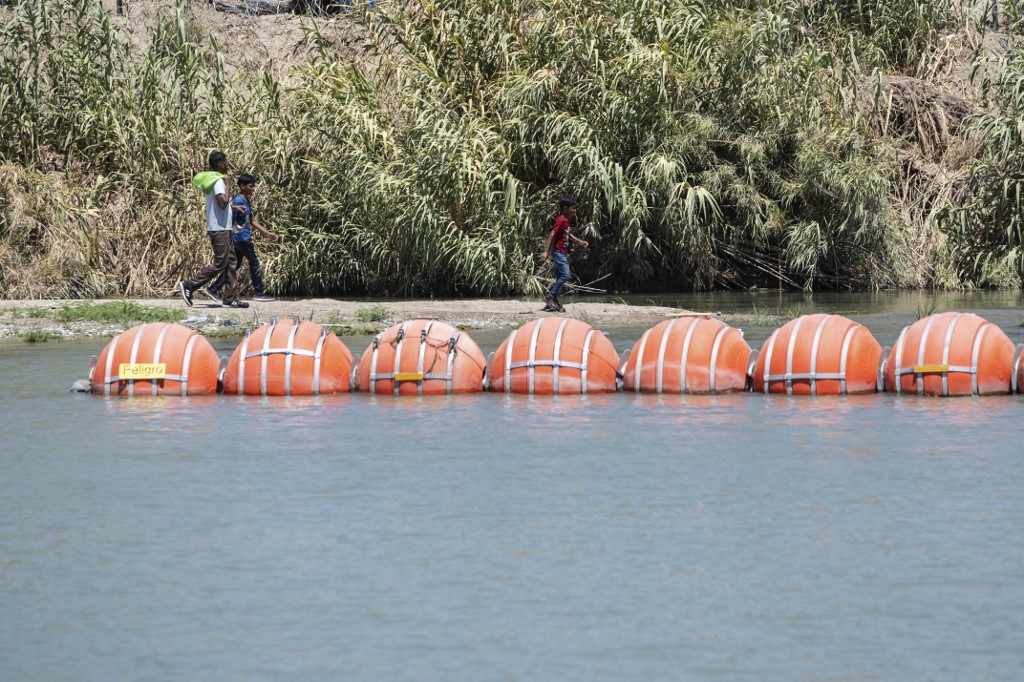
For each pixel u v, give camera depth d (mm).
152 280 70188
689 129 71812
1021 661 15477
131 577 18953
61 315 54688
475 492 23906
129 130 72312
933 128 81375
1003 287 74688
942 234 76250
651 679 15016
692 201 68438
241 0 90188
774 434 29625
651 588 18203
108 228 70688
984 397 35000
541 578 18703
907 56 86062
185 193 71562
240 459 27234
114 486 24672
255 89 74375
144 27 84062
